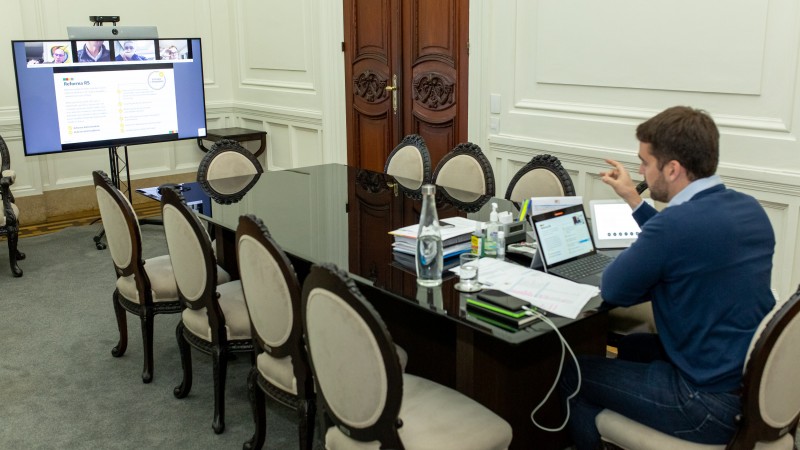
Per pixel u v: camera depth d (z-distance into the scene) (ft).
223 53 22.98
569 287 7.02
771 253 6.41
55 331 12.35
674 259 6.09
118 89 17.21
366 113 18.97
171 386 10.37
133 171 21.44
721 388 6.07
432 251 7.19
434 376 8.98
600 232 8.49
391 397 5.74
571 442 8.41
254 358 8.57
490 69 15.24
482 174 12.13
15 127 18.81
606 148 13.33
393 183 12.35
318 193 11.59
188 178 22.54
